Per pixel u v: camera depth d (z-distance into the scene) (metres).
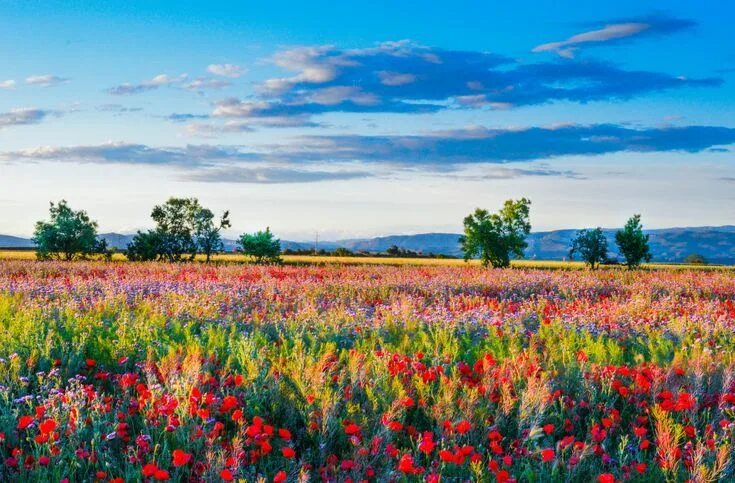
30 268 28.44
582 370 6.83
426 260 76.19
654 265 73.50
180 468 4.73
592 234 65.38
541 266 65.81
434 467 4.70
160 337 9.14
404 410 5.70
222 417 5.79
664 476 4.72
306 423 5.63
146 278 21.73
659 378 6.50
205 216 60.72
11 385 6.00
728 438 5.14
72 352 7.73
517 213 63.19
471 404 5.59
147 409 5.50
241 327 11.08
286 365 7.08
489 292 19.94
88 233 60.97
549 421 5.92
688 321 11.28
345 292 18.89
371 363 7.22
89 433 5.21
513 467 4.93
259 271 27.77
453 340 9.66
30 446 4.98
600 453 5.04
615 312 13.27
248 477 4.51
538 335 10.27
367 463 4.75
